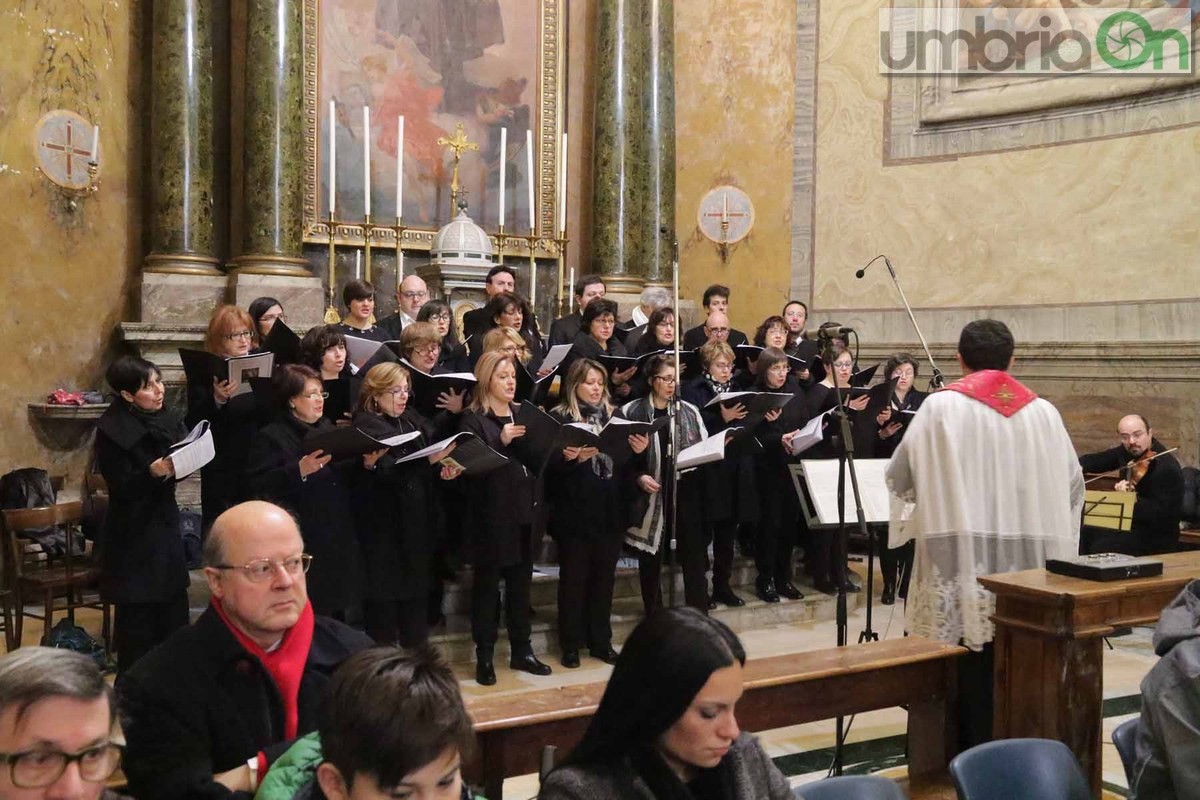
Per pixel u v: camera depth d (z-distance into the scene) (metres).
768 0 9.91
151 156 7.98
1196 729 2.52
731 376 6.76
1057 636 3.36
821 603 6.79
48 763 1.67
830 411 6.14
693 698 1.94
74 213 7.70
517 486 5.26
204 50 7.98
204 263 7.96
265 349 5.71
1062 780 2.62
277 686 2.40
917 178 9.34
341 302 8.81
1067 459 3.88
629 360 6.27
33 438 7.45
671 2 9.64
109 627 5.71
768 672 3.28
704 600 6.13
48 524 5.56
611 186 9.41
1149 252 8.14
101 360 7.86
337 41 8.78
